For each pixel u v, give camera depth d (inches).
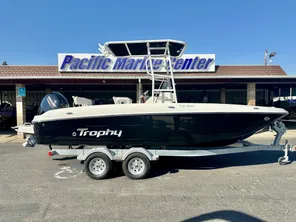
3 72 495.8
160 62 365.1
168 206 129.3
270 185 161.2
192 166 212.8
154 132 186.4
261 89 802.8
